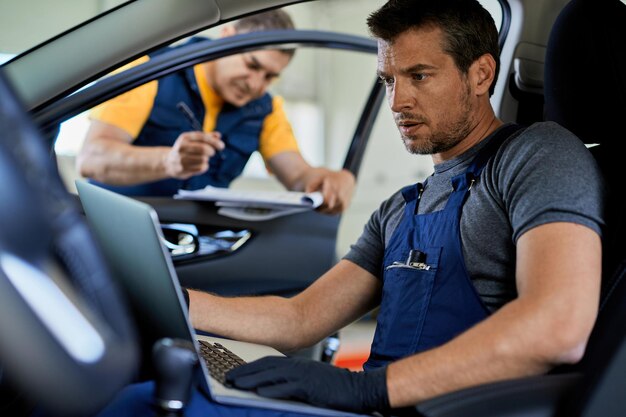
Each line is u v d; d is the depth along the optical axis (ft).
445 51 4.67
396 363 3.83
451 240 4.53
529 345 3.59
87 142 8.95
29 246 1.82
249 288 7.91
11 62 5.36
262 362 3.84
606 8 4.39
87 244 1.97
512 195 4.31
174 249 7.84
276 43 7.24
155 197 8.45
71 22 10.11
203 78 9.22
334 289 5.31
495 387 3.47
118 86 6.15
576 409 3.47
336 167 23.91
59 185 1.95
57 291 1.85
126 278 3.47
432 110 4.72
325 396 3.70
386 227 5.28
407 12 4.69
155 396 2.91
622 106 4.33
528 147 4.37
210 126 9.44
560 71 4.56
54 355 1.82
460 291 4.40
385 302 4.78
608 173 4.39
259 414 3.50
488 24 4.83
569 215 3.92
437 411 3.37
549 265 3.77
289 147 10.12
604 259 4.16
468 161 4.80
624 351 3.52
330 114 23.86
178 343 2.93
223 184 9.75
